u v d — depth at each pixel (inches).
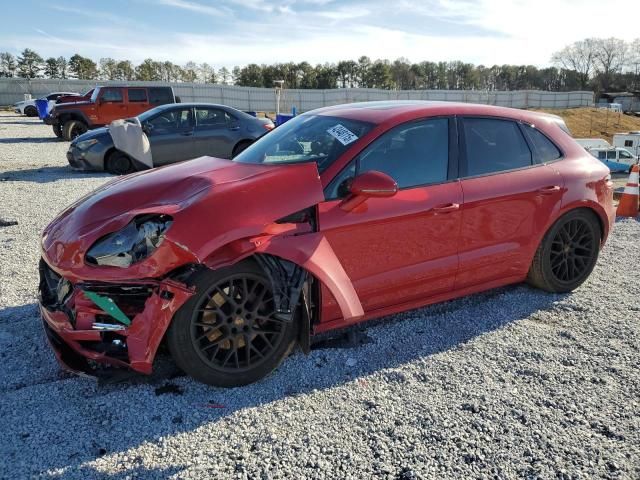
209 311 108.4
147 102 705.0
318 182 113.5
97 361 108.8
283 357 118.3
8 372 119.0
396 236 129.0
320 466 90.1
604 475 88.5
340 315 124.5
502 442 96.7
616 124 2581.2
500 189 145.2
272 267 109.7
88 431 98.6
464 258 142.5
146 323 102.9
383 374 119.6
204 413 104.5
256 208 106.0
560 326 145.3
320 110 160.2
